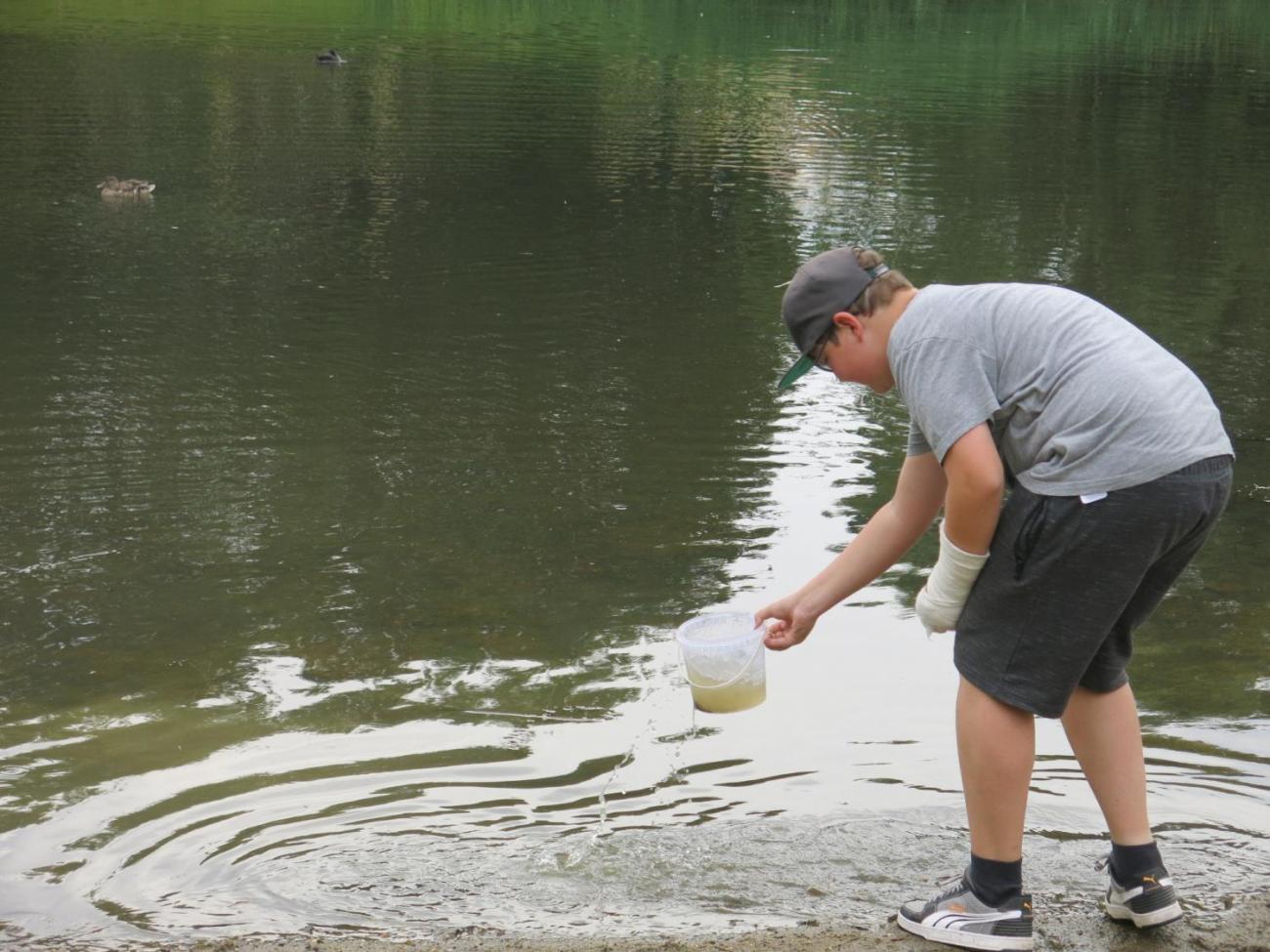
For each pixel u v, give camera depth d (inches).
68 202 590.9
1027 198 647.8
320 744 178.7
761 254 532.7
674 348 405.1
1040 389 121.0
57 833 157.2
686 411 343.3
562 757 175.5
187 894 144.6
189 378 364.2
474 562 244.1
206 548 250.2
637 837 155.0
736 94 965.2
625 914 138.6
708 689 144.4
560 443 316.5
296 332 414.6
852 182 679.7
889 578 236.2
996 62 1170.6
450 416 336.2
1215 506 121.9
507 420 333.7
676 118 858.8
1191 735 179.2
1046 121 876.0
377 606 224.8
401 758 175.0
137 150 708.7
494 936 134.3
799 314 130.0
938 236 565.9
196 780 169.6
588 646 209.5
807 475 295.4
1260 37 1387.8
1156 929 133.9
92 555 246.7
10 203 585.0
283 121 807.7
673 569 241.4
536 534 258.4
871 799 163.8
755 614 145.4
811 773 170.4
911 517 136.8
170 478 288.0
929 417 122.0
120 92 880.3
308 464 299.6
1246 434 331.6
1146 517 118.7
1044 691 124.6
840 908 139.3
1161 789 164.6
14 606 223.9
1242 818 157.5
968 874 131.7
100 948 133.4
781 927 135.3
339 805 163.5
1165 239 570.3
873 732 181.0
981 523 121.8
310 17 1363.2
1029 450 122.8
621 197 634.8
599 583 235.1
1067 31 1408.7
